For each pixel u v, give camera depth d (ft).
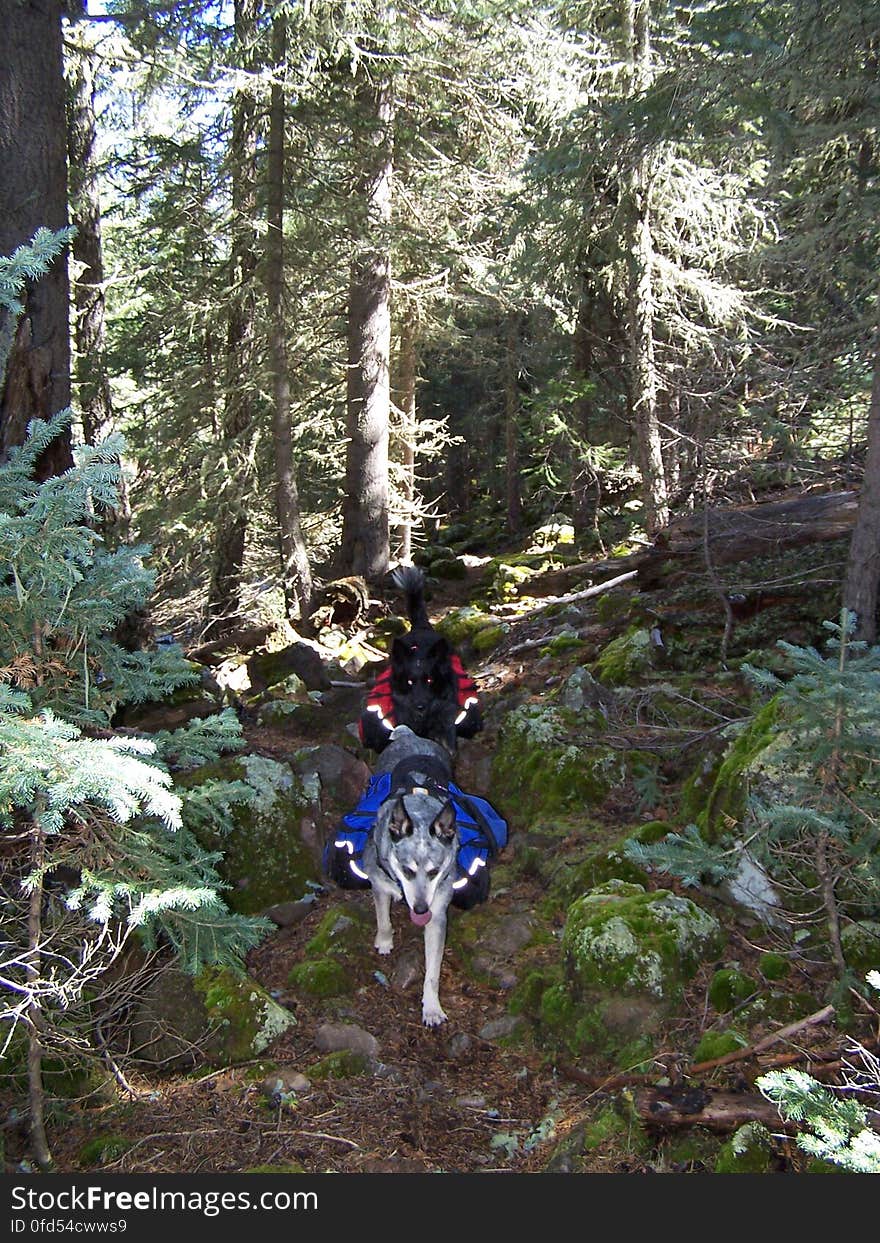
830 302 26.71
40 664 12.48
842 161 26.30
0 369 17.65
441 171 48.11
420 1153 12.07
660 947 14.17
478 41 41.93
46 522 11.64
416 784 16.21
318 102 41.91
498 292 47.85
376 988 15.97
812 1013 13.43
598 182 37.63
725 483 34.83
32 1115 11.96
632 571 37.37
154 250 43.62
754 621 25.71
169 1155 12.07
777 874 15.23
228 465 44.62
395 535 62.13
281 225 40.83
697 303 41.55
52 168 19.99
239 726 14.49
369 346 48.08
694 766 20.13
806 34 20.34
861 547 19.65
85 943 13.16
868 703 12.39
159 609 51.26
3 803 11.36
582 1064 13.61
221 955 13.84
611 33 38.86
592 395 53.78
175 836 14.12
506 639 34.06
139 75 39.40
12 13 19.25
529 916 17.08
